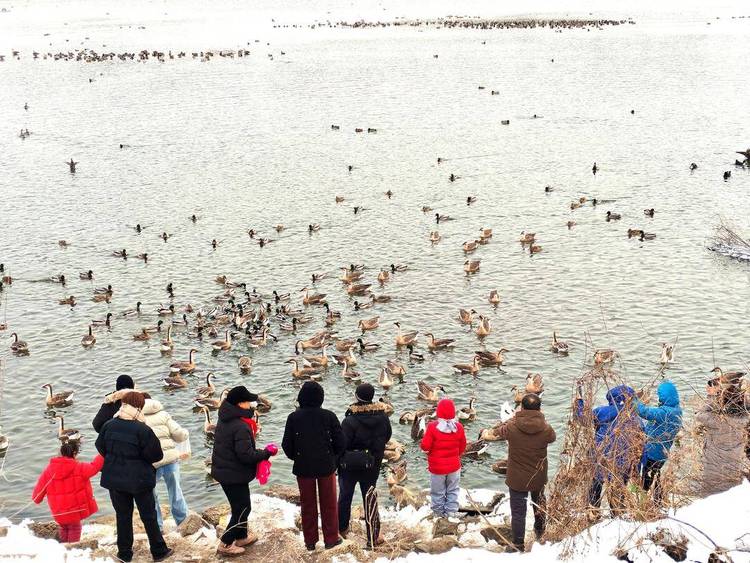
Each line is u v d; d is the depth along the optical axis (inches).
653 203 3009.4
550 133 4170.8
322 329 2110.0
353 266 2472.9
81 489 733.9
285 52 7509.8
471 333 2028.8
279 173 3590.1
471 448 1483.8
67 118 4808.1
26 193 3348.9
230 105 5128.0
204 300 2292.1
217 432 697.6
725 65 5999.0
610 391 696.4
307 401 684.7
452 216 2950.3
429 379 1822.1
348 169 3614.7
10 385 1802.4
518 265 2466.8
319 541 732.0
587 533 620.1
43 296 2332.7
